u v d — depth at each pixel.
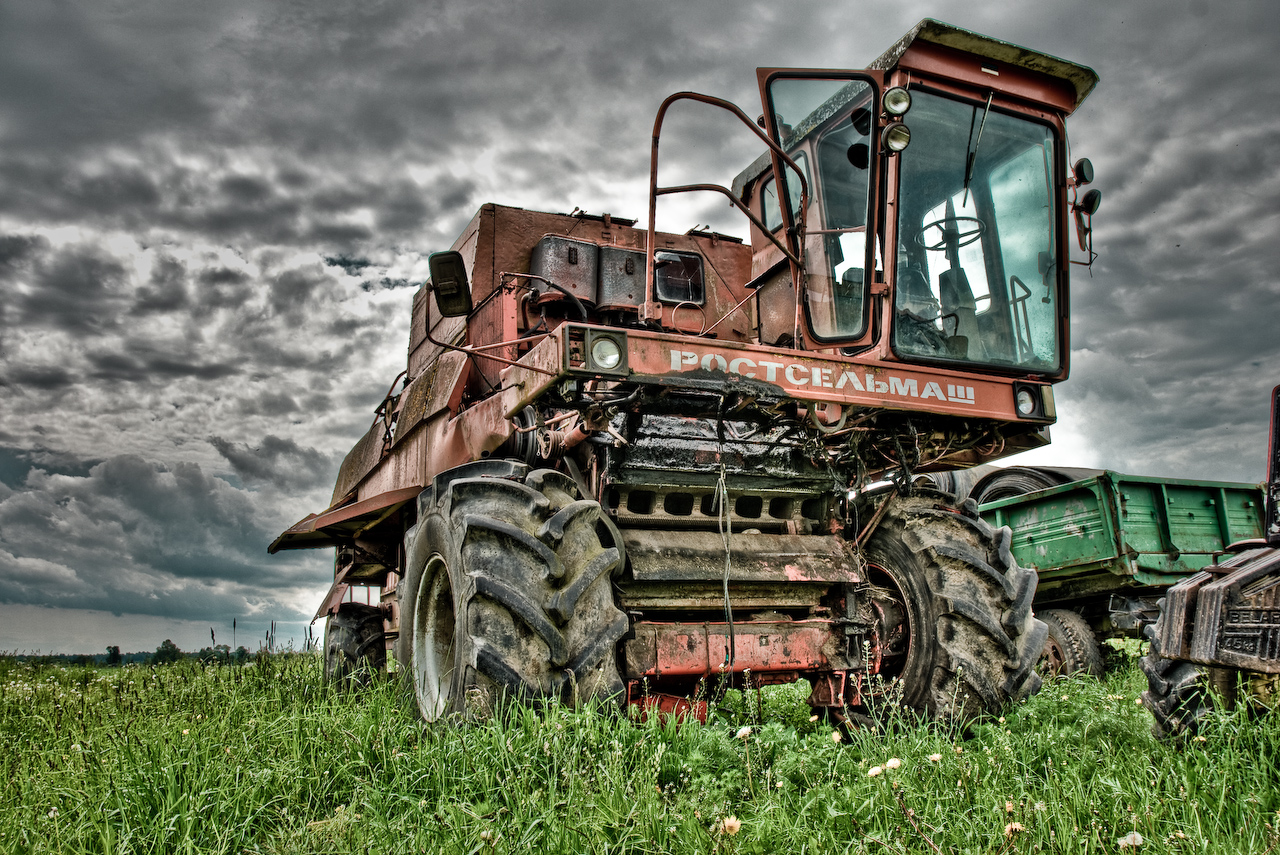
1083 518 8.71
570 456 4.52
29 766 4.21
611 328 3.70
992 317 4.82
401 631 4.69
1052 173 5.03
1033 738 3.75
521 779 3.02
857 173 4.71
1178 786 2.99
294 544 7.66
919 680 4.44
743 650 4.23
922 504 4.83
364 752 3.59
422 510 4.59
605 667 3.66
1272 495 3.95
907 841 2.72
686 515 4.58
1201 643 3.49
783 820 2.77
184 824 3.05
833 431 4.27
